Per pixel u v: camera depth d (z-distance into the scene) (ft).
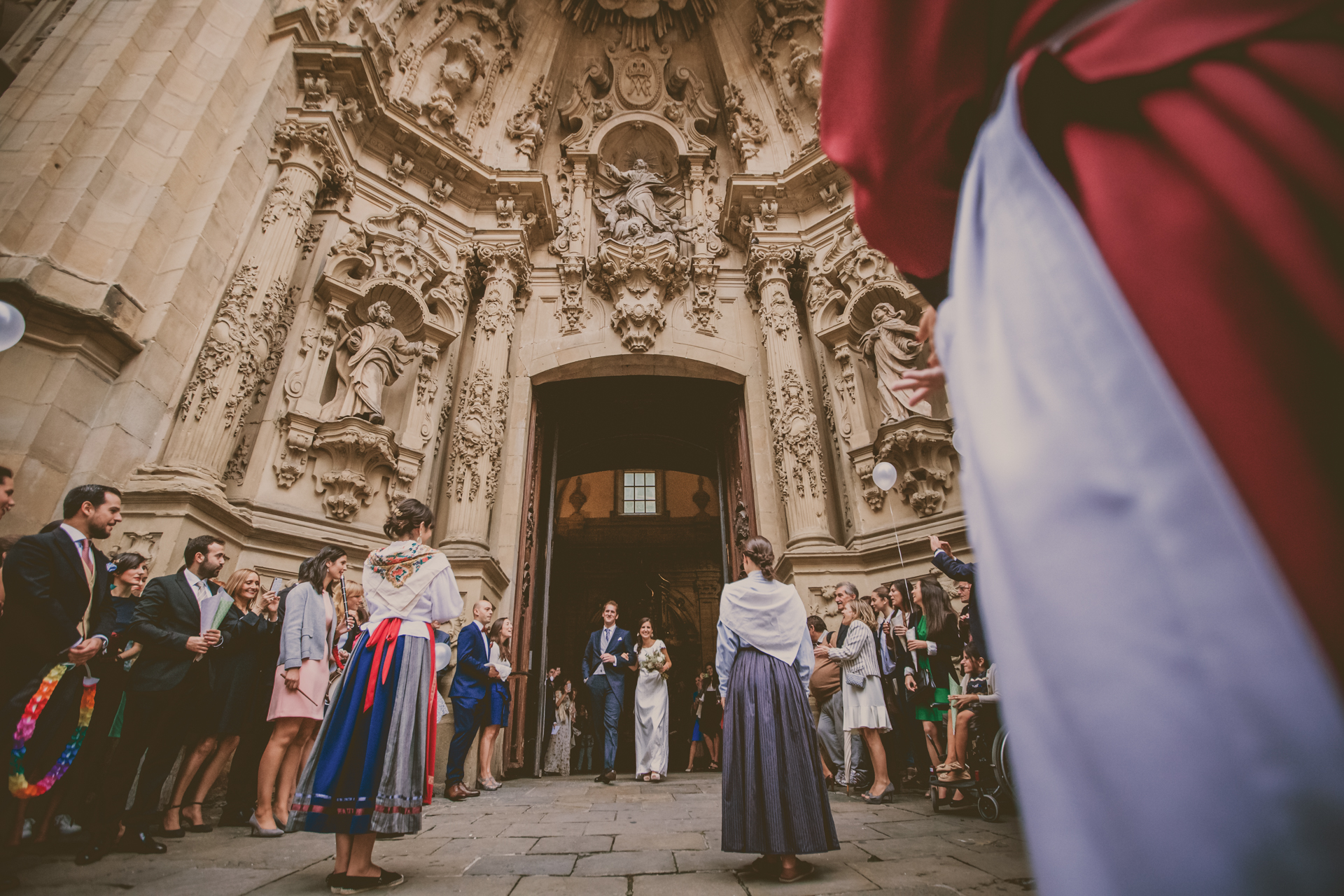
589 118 40.57
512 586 28.66
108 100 21.85
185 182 22.40
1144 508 0.90
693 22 41.47
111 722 10.85
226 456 21.33
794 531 27.84
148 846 10.07
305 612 12.58
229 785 13.48
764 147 37.58
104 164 20.65
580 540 79.00
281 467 23.29
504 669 20.74
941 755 16.84
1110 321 1.08
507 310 32.32
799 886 7.56
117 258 20.01
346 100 28.43
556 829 11.94
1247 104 1.02
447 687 20.31
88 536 10.97
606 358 33.47
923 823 11.79
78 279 19.02
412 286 29.04
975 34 1.74
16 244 18.70
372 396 25.41
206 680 12.25
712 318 34.91
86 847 9.57
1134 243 1.10
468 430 28.76
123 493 18.17
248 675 13.16
